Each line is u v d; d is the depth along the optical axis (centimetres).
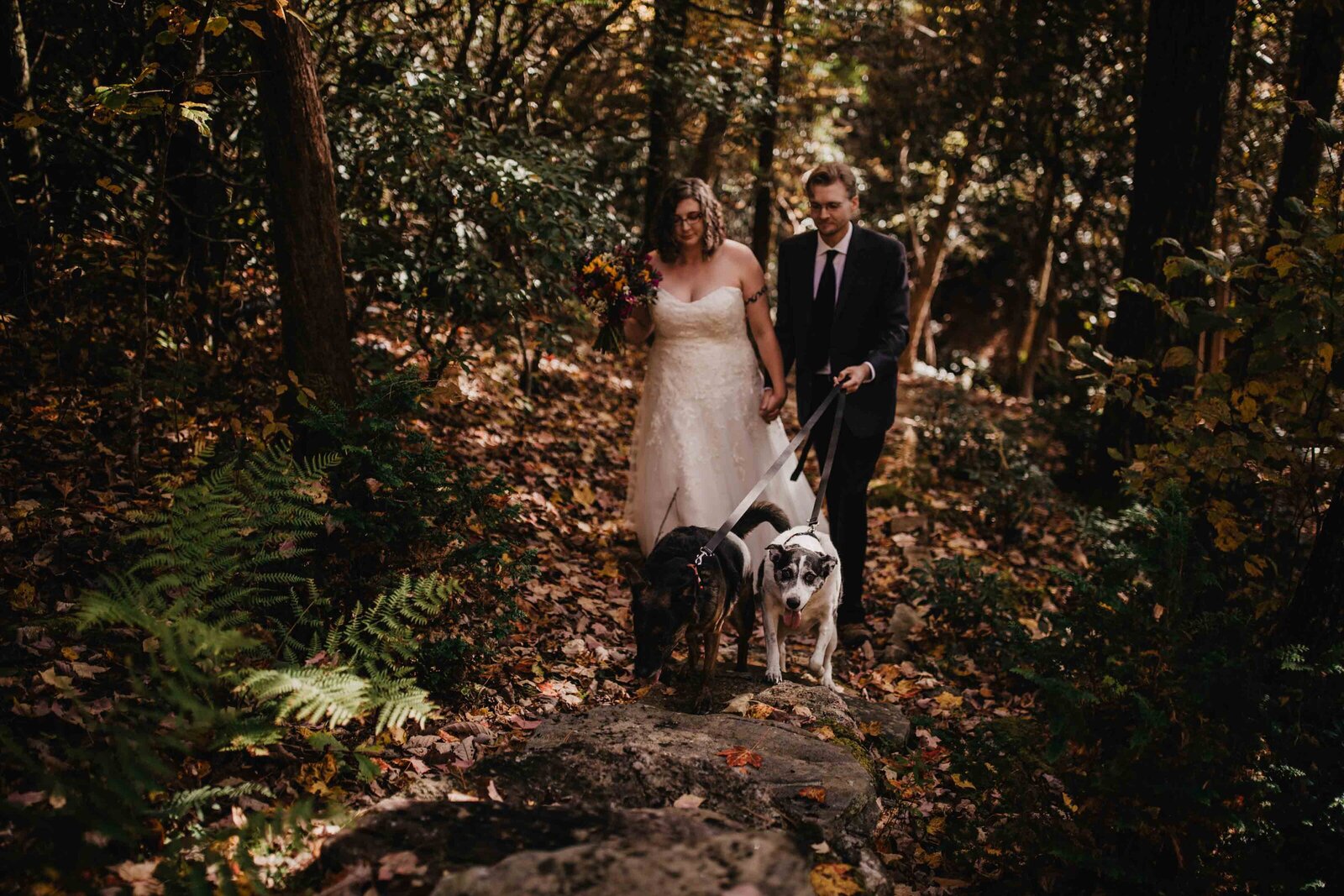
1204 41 755
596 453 809
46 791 256
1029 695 508
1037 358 1838
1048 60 1316
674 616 400
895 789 388
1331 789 320
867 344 535
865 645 548
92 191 626
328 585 383
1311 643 399
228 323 637
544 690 416
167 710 299
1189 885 312
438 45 837
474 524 429
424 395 426
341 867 254
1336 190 454
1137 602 352
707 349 543
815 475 801
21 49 561
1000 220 1977
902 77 1491
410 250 636
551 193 629
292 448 450
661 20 915
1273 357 441
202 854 263
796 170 1606
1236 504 515
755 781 325
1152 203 784
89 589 380
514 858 238
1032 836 327
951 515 816
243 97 588
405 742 345
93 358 553
